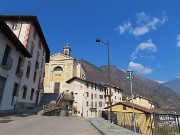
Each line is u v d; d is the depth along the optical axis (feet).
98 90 191.31
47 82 166.20
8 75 54.90
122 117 49.55
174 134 25.62
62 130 31.45
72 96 157.07
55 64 170.09
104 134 28.37
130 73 36.63
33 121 42.55
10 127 31.37
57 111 86.69
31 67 79.51
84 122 49.47
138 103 194.90
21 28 71.15
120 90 237.45
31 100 82.69
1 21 43.68
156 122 31.14
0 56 49.06
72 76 166.61
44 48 107.04
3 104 52.54
